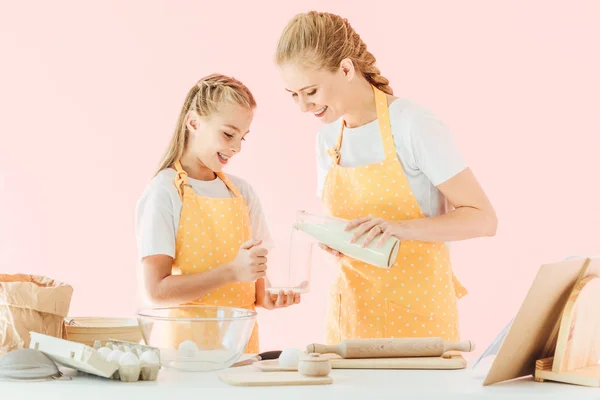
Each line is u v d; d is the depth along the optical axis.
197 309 1.47
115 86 3.88
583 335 1.34
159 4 3.90
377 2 3.84
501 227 3.67
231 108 2.01
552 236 3.62
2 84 3.87
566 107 3.63
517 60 3.69
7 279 1.52
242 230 2.09
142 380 1.26
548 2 3.66
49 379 1.26
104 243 3.82
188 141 2.10
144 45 3.88
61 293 1.44
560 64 3.64
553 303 1.28
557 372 1.29
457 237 1.85
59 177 3.84
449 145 1.92
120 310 3.79
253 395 1.17
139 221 2.03
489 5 3.72
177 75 3.88
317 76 1.92
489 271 3.67
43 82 3.88
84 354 1.24
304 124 3.82
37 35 3.88
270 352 1.50
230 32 3.89
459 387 1.21
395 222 1.80
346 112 2.02
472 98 3.73
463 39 3.75
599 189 3.57
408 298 1.95
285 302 1.82
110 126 3.86
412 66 3.80
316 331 3.76
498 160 3.69
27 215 3.83
